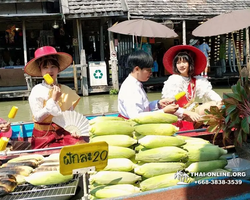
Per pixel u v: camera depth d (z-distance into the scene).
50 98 2.87
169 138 1.83
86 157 1.60
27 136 3.89
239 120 1.96
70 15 10.30
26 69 3.18
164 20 11.48
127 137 1.91
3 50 13.50
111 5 10.70
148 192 1.58
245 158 2.05
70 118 2.92
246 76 2.09
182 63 3.33
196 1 12.02
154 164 1.76
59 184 1.86
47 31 12.73
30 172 1.94
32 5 11.41
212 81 13.86
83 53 10.93
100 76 11.14
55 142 3.05
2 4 11.13
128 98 2.63
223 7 12.10
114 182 1.73
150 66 2.66
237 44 12.80
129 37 13.09
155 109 2.81
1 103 10.26
